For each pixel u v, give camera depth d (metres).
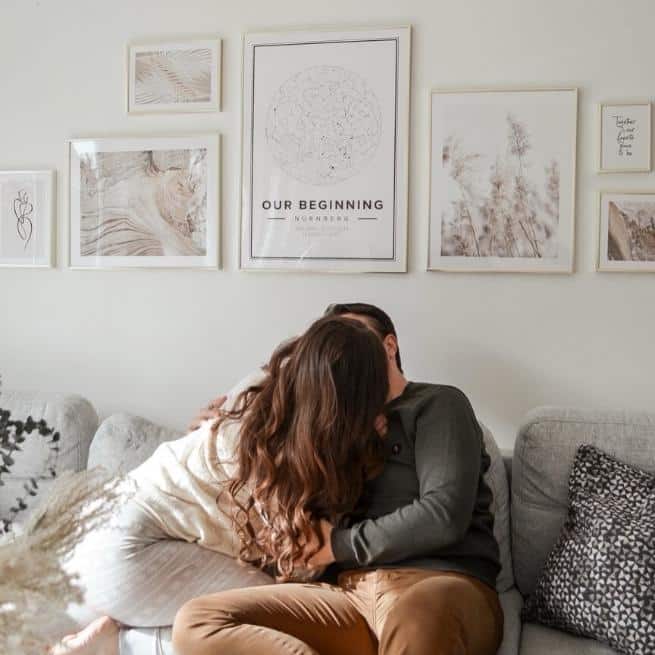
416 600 1.55
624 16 2.36
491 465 2.09
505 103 2.41
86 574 1.74
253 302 2.58
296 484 1.75
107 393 2.69
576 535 1.88
